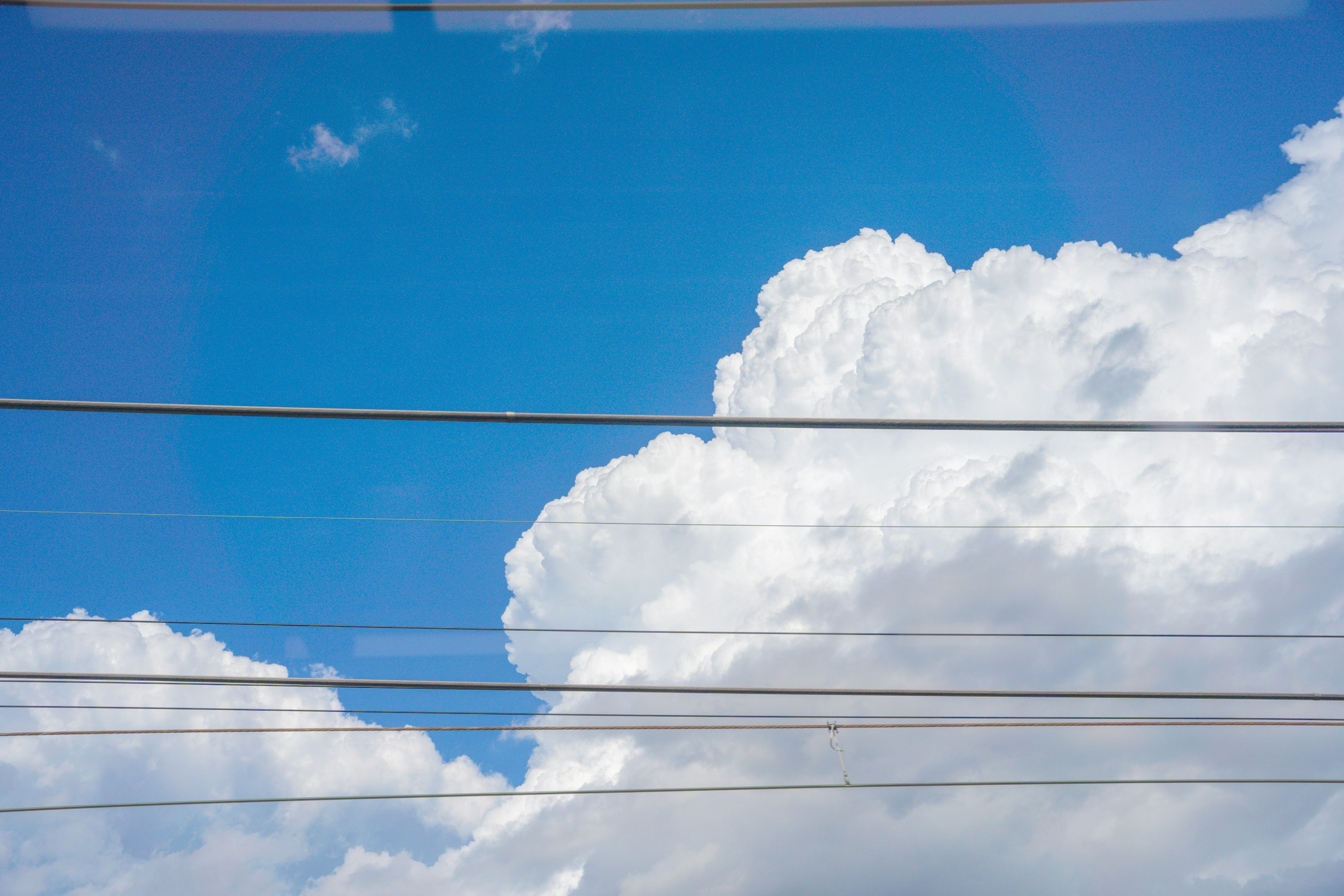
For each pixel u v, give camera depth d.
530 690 7.43
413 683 7.21
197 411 5.24
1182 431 5.34
